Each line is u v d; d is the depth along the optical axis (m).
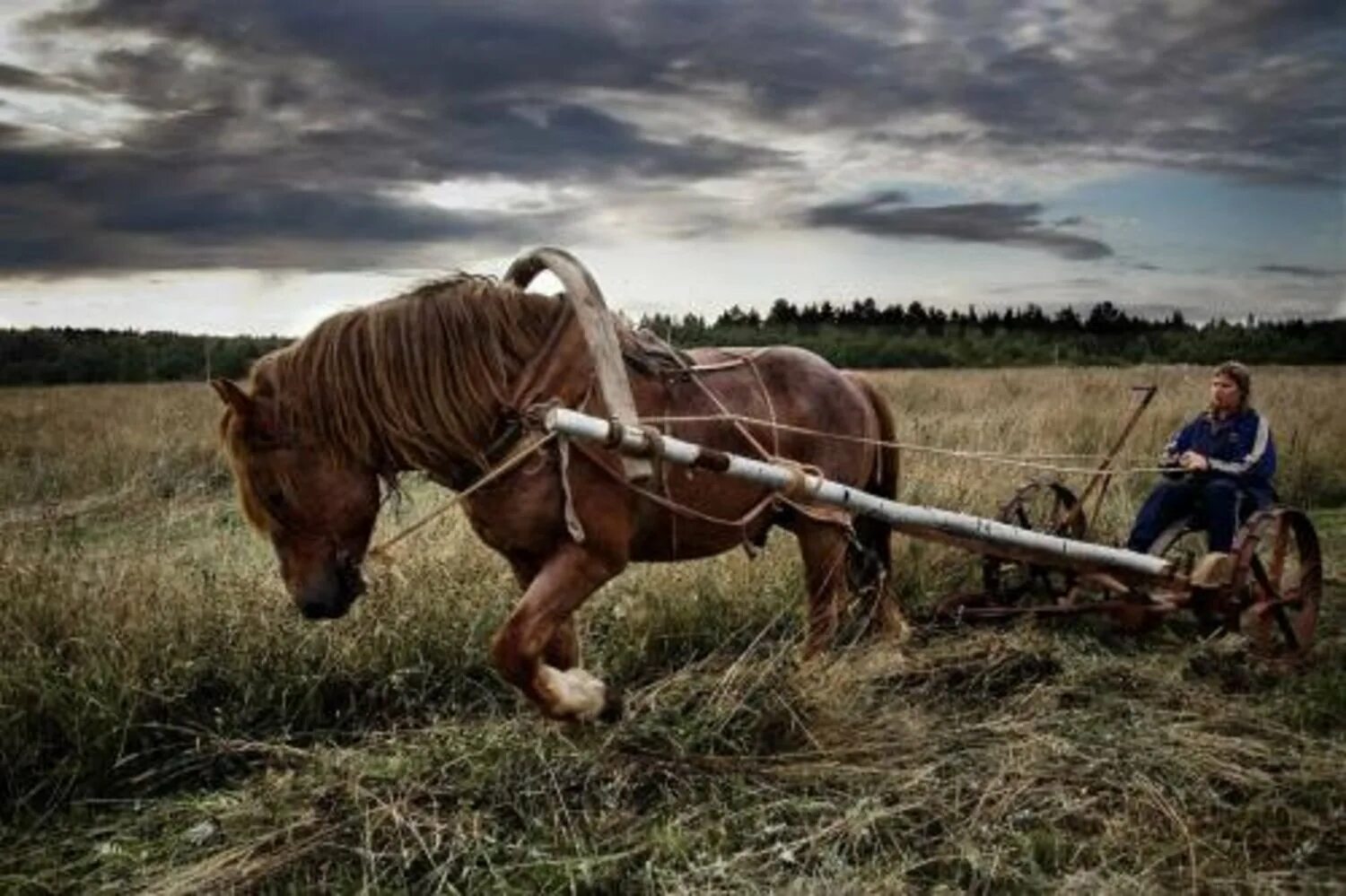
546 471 4.12
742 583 6.27
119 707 4.73
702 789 4.23
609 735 4.43
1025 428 12.38
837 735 4.59
